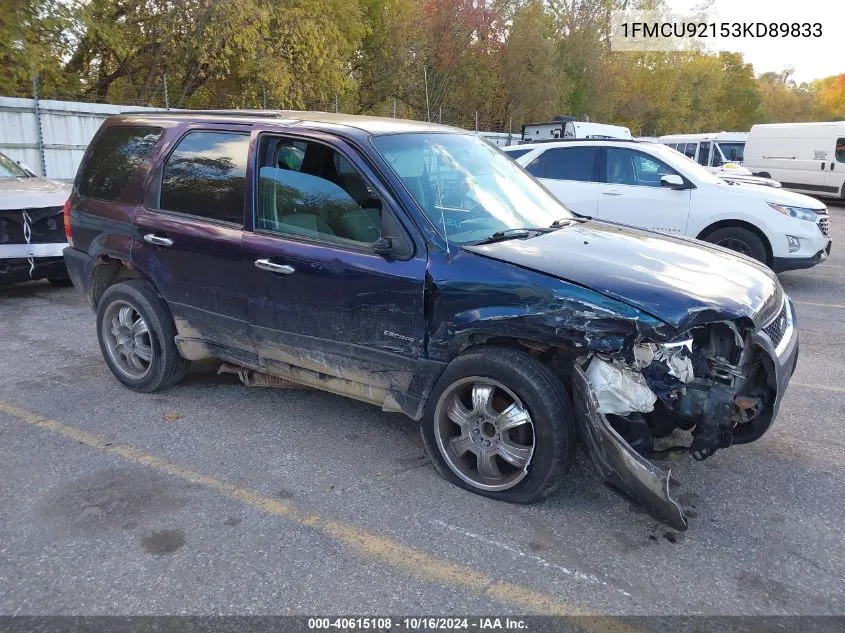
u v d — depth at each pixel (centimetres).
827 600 274
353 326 372
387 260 357
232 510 337
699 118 5434
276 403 475
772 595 277
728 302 315
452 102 3072
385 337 363
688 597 276
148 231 456
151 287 471
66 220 522
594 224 441
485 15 2934
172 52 1741
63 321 688
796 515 339
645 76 4616
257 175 409
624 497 314
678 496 355
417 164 386
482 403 342
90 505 339
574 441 327
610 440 302
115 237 476
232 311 422
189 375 527
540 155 952
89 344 607
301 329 392
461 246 349
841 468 389
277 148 405
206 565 292
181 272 442
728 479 374
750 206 838
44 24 1484
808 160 2050
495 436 343
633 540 315
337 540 312
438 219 360
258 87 1839
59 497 346
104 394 487
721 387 310
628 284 315
